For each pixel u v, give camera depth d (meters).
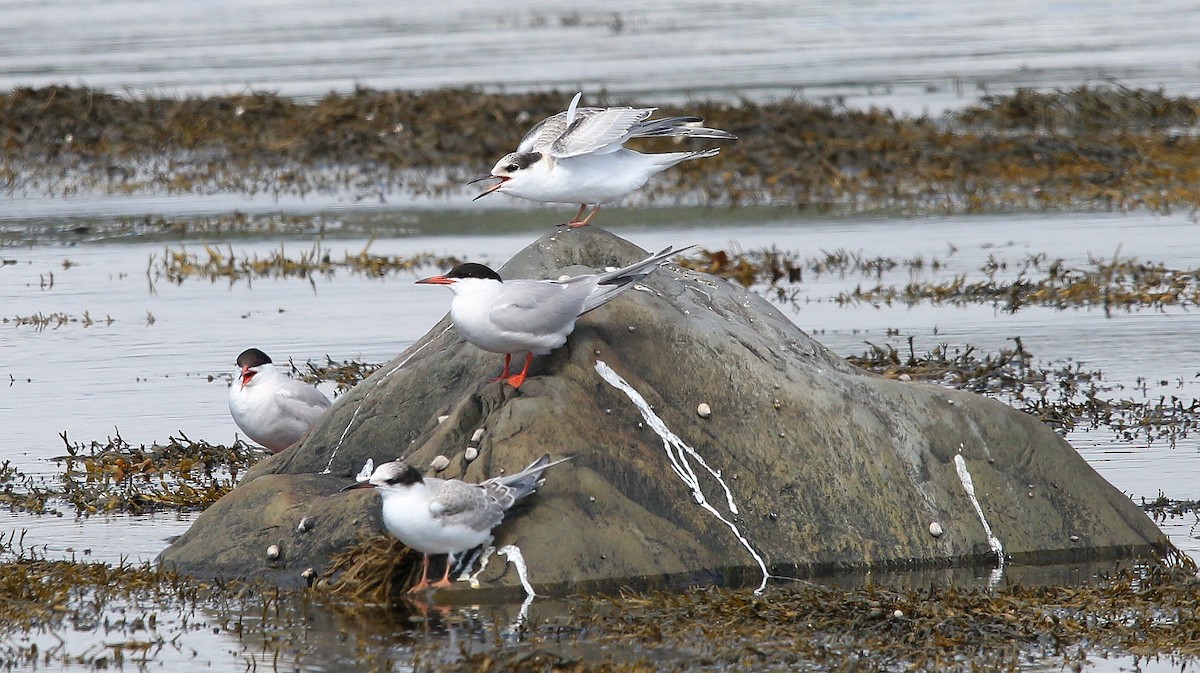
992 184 29.38
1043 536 11.41
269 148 31.83
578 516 10.40
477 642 9.45
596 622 9.66
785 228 25.83
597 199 12.39
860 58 47.16
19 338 18.69
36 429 14.94
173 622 9.92
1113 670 9.03
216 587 10.56
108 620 9.97
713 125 32.12
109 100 33.59
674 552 10.53
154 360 17.67
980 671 8.99
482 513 9.95
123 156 31.70
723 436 11.19
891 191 28.84
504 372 11.09
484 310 10.55
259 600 10.30
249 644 9.53
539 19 59.94
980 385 16.27
